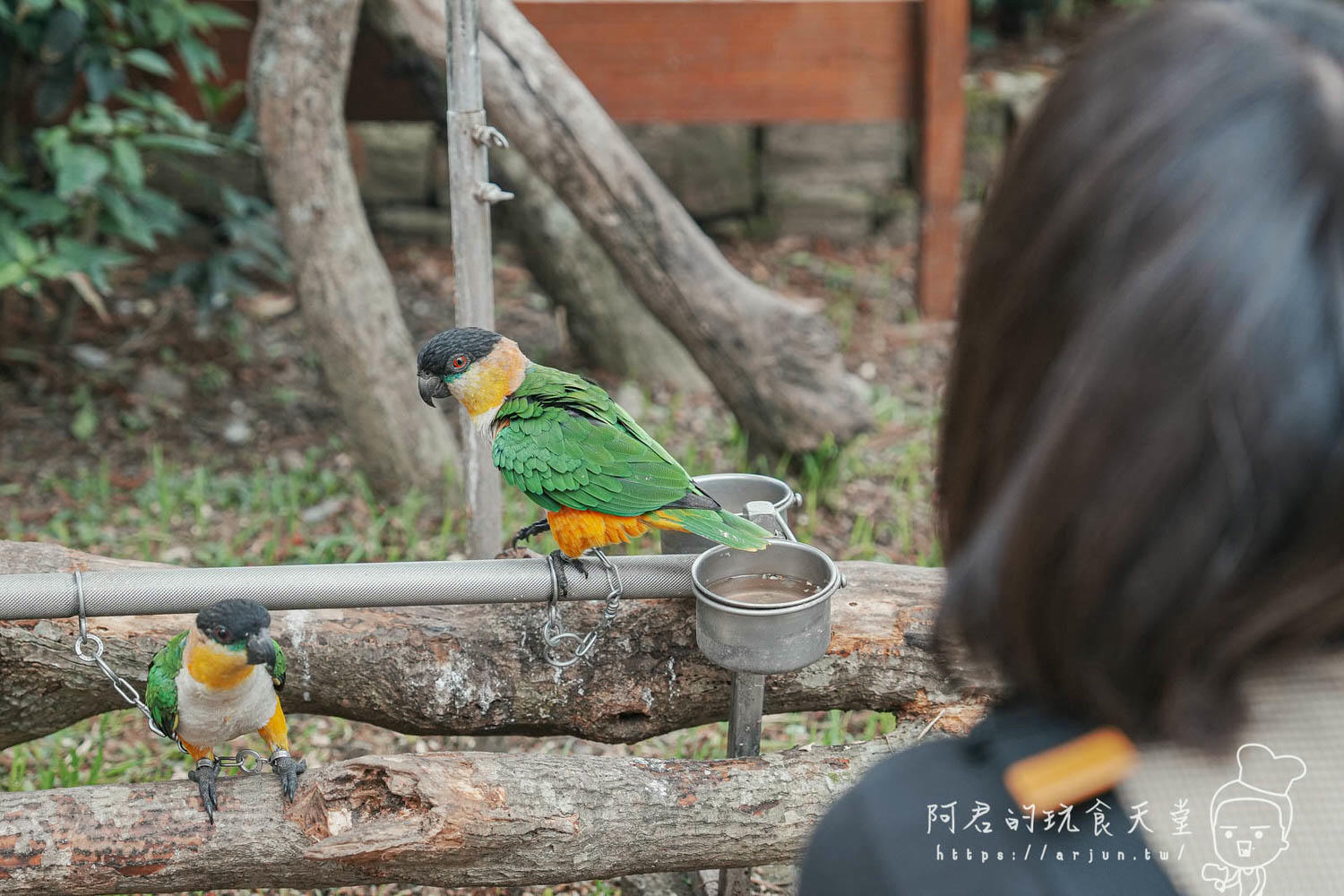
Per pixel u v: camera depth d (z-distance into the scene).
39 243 4.71
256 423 5.34
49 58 4.55
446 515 4.52
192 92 5.50
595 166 4.29
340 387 4.54
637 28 5.38
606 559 2.29
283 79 4.13
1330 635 0.61
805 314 4.56
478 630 2.57
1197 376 0.54
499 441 2.36
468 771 2.19
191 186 6.66
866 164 7.22
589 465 2.22
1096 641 0.60
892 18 5.57
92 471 4.91
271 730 2.23
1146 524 0.56
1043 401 0.60
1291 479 0.53
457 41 2.92
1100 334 0.56
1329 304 0.53
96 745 3.49
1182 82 0.57
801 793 2.37
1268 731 0.63
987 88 7.04
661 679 2.57
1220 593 0.56
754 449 4.88
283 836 2.15
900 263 7.02
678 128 7.02
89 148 4.48
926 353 6.01
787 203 7.23
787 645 2.10
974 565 0.64
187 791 2.19
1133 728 0.63
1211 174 0.55
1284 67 0.56
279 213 4.36
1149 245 0.56
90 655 2.54
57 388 5.42
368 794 2.16
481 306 3.18
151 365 5.66
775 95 5.59
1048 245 0.60
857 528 4.57
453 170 3.04
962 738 0.72
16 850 2.08
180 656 2.10
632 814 2.28
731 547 2.27
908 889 0.66
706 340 4.52
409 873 2.18
